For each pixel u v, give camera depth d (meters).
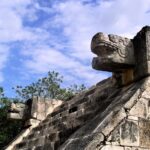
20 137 12.14
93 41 7.33
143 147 6.46
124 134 6.35
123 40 7.51
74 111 10.04
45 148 9.50
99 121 6.68
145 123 6.67
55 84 30.31
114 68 7.69
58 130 9.73
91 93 10.20
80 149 6.08
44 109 12.86
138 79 7.39
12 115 12.78
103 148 6.07
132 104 6.68
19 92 28.03
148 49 7.29
